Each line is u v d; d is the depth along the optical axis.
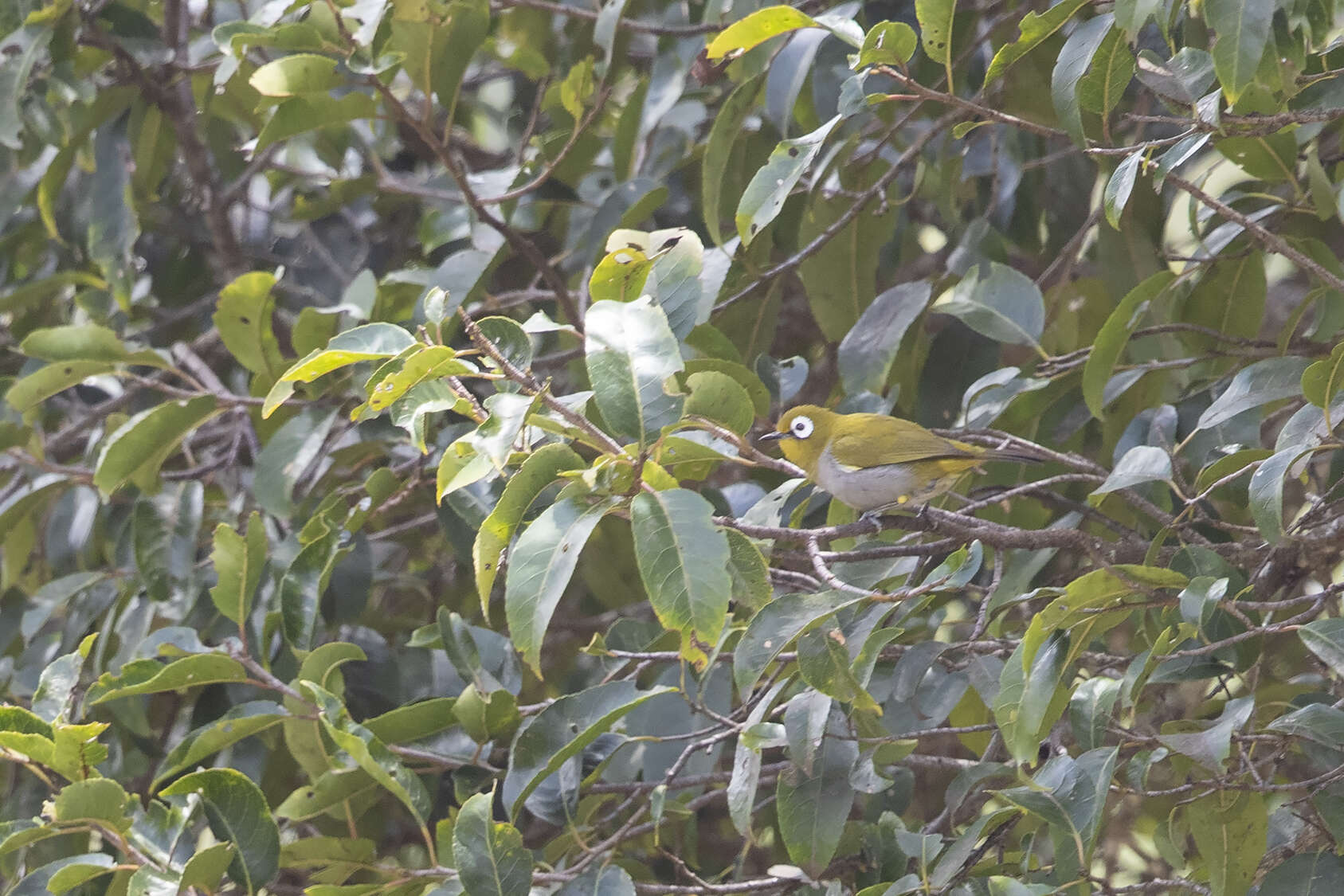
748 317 12.20
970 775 7.91
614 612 13.82
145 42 13.06
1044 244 14.06
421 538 15.05
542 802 8.35
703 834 13.43
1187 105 7.88
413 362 6.05
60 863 8.83
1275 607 7.32
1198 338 10.48
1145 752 7.25
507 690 8.96
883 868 7.84
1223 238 9.75
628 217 11.10
